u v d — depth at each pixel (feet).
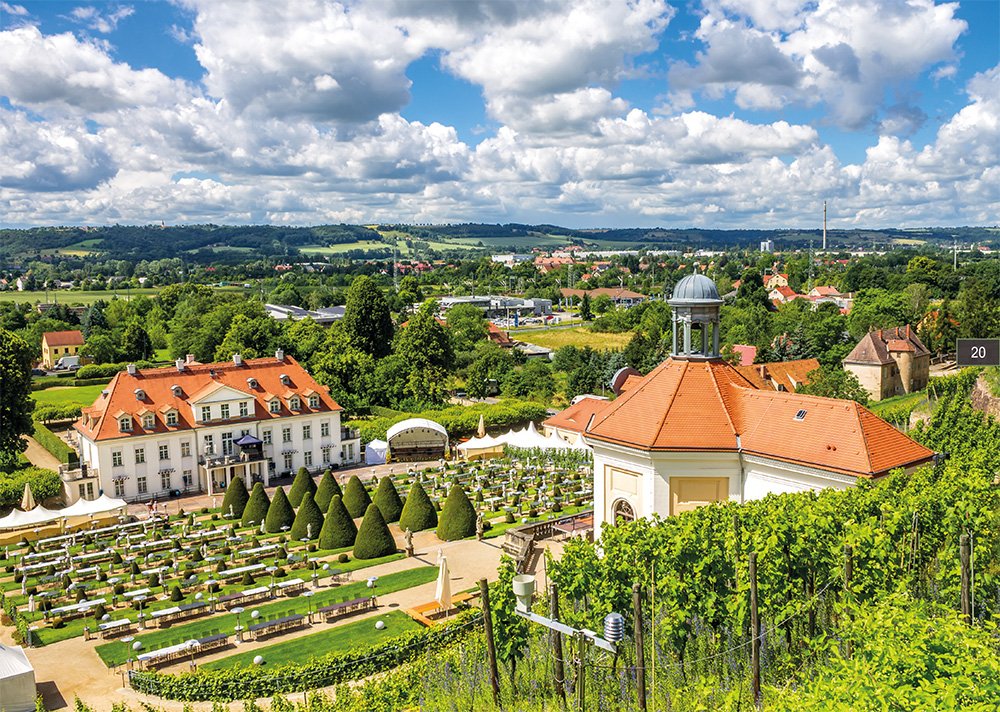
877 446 128.67
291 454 289.74
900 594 81.41
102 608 161.27
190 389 280.72
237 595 163.73
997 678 60.03
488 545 200.95
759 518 108.27
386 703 99.25
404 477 275.18
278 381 298.15
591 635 74.59
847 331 522.47
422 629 133.49
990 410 232.12
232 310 523.70
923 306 604.90
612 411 151.53
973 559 102.01
